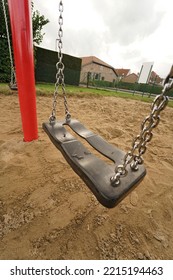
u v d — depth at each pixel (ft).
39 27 28.27
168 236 3.66
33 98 6.27
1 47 23.52
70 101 17.79
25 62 5.46
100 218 3.85
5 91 15.87
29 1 4.85
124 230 3.64
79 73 44.29
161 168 6.28
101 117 12.42
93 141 4.34
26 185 4.58
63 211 3.92
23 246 3.14
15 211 3.80
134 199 4.58
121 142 8.21
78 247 3.21
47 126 4.84
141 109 18.02
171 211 4.36
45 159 5.84
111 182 2.71
